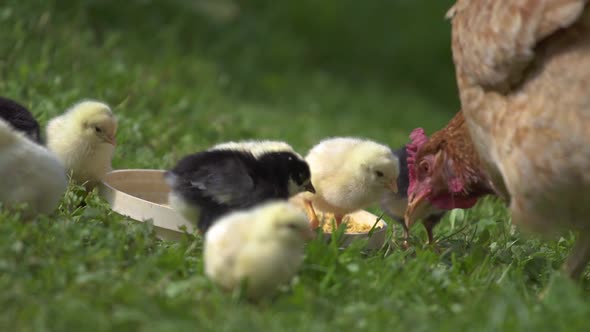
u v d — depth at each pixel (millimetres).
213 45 19016
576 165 5234
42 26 12430
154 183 8188
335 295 5629
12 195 6152
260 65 20297
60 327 4660
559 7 5336
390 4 24531
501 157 5723
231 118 13086
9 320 4703
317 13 23203
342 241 6781
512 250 7301
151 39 16078
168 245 6465
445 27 24500
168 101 12492
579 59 5316
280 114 16656
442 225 8648
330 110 19234
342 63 22719
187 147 10680
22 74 10914
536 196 5531
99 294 5121
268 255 5289
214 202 6684
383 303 5398
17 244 5457
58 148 7738
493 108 5781
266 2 22609
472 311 5344
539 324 5117
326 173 7879
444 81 23641
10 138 6125
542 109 5375
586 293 6410
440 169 7336
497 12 5723
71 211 7047
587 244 6176
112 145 7840
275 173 6977
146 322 4812
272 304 5406
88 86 11852
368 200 7836
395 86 22719
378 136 15570
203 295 5340
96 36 15453
